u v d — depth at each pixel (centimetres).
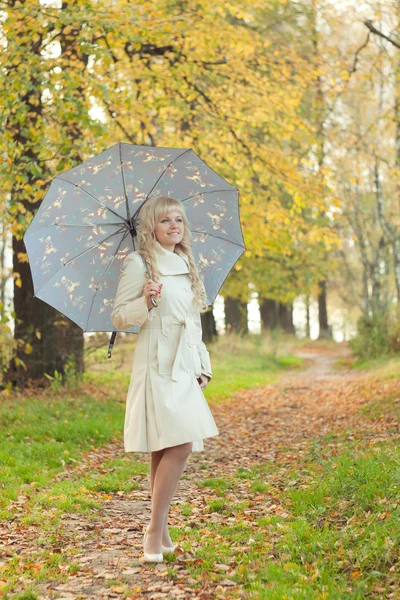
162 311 425
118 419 1098
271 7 1420
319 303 4656
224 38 1241
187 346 426
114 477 724
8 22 958
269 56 1400
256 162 1379
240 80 1373
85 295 457
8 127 987
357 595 360
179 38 1210
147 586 388
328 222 2256
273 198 1427
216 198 479
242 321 3453
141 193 464
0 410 1069
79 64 1100
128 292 426
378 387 1446
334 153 1702
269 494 640
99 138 1020
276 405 1441
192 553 445
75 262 454
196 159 460
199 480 732
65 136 991
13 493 626
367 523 472
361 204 2605
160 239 438
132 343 1755
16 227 1027
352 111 1973
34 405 1133
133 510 596
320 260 2791
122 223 463
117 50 1211
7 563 440
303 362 2873
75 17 961
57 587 394
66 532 511
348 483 571
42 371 1368
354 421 1051
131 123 1272
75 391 1323
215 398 1570
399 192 2130
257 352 2758
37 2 988
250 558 438
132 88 1205
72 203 455
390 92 1675
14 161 1038
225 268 485
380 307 2666
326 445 866
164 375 418
